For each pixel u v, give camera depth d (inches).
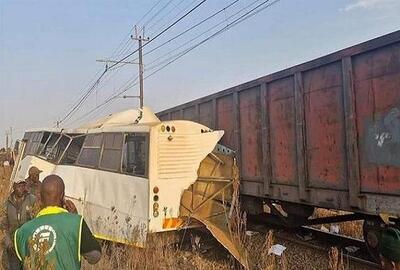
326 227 390.6
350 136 260.2
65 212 127.5
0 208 348.8
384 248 240.7
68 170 358.9
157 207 285.6
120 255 263.0
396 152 229.8
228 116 412.2
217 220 319.3
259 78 355.6
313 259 283.0
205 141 311.0
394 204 231.1
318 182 291.9
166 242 292.2
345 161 267.1
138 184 291.1
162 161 290.7
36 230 121.3
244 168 385.7
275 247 294.0
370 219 264.1
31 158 418.3
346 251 294.8
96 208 319.3
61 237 121.3
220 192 327.9
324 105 285.9
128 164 303.1
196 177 304.3
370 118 248.5
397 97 229.8
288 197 323.6
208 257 301.4
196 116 485.4
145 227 282.0
